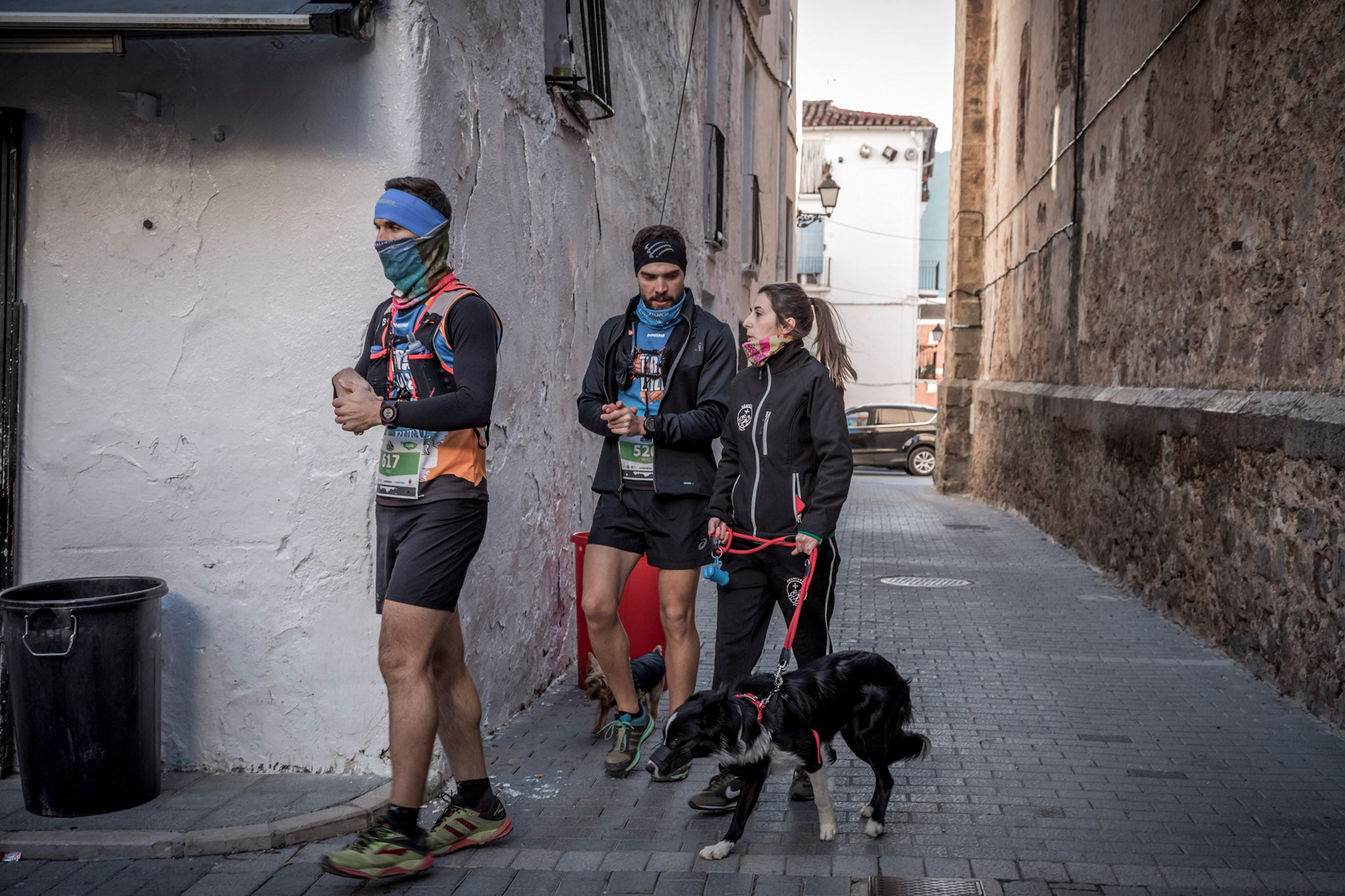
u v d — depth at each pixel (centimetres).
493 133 506
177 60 429
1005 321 1738
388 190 350
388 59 422
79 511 444
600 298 724
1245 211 688
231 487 438
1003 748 503
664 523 450
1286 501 599
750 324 404
